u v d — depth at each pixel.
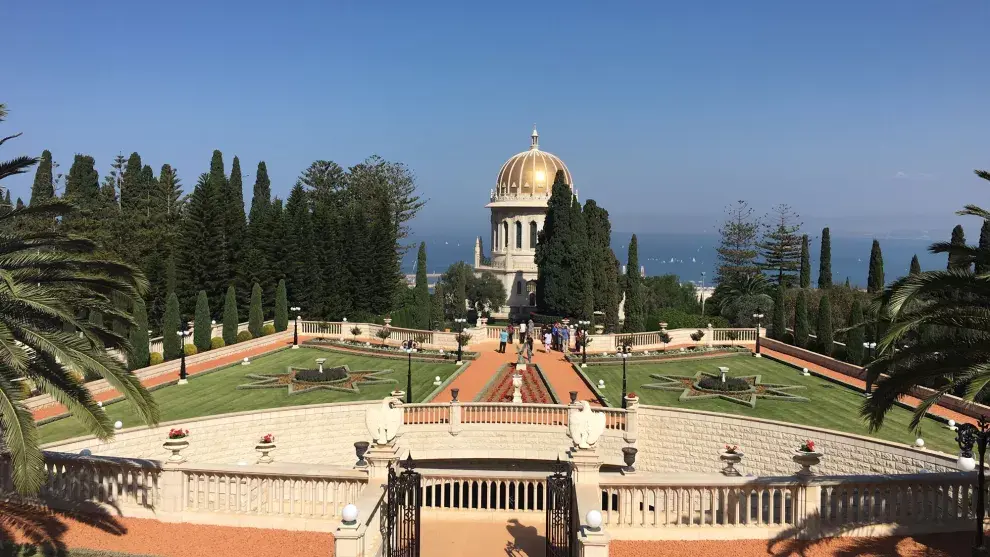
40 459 17.81
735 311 88.12
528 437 37.62
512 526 21.02
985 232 64.94
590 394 46.06
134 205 91.69
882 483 19.22
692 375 52.78
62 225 67.69
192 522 19.92
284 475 19.86
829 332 58.41
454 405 37.53
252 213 85.31
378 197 108.31
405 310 76.06
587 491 18.91
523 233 116.75
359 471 19.92
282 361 56.28
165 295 66.81
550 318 82.25
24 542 18.38
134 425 36.97
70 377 19.56
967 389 16.88
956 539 18.92
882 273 81.31
